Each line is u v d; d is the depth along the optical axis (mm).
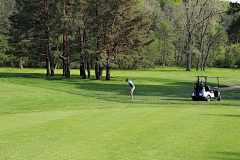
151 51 92438
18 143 6055
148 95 23594
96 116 10094
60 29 41031
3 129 7727
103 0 39406
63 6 41469
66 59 45969
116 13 40531
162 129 7316
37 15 47688
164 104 16172
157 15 106062
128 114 10523
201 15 74625
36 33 49250
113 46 43875
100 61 39062
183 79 45125
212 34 90750
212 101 18188
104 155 5062
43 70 71625
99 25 41500
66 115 10555
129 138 6359
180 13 93438
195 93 18438
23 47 48156
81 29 42938
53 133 7074
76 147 5660
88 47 42625
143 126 7824
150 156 4926
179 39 105688
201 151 5148
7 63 94625
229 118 9109
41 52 52938
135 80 42500
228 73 61000
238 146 5453
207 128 7320
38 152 5340
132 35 40375
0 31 71250
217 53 104000
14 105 15992
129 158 4848
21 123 8734
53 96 21531
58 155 5129
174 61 115500
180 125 7855
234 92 26547
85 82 38062
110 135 6723
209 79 44969
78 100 19219
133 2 40031
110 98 20703
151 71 73188
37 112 12180
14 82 36750
